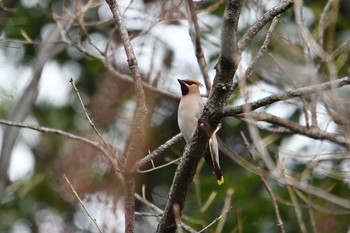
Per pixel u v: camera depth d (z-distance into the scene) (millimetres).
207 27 14281
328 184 15164
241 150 17531
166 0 12656
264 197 15875
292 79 10789
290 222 15609
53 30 17016
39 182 16984
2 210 17141
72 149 12336
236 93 12562
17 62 18062
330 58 10062
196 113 11859
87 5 12562
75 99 18641
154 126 17156
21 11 17219
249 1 11688
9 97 16531
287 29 13914
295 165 15188
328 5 11062
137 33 12898
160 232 9391
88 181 10828
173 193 9266
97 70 17406
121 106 12562
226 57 8633
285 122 11477
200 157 9117
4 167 16484
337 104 8781
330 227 13133
